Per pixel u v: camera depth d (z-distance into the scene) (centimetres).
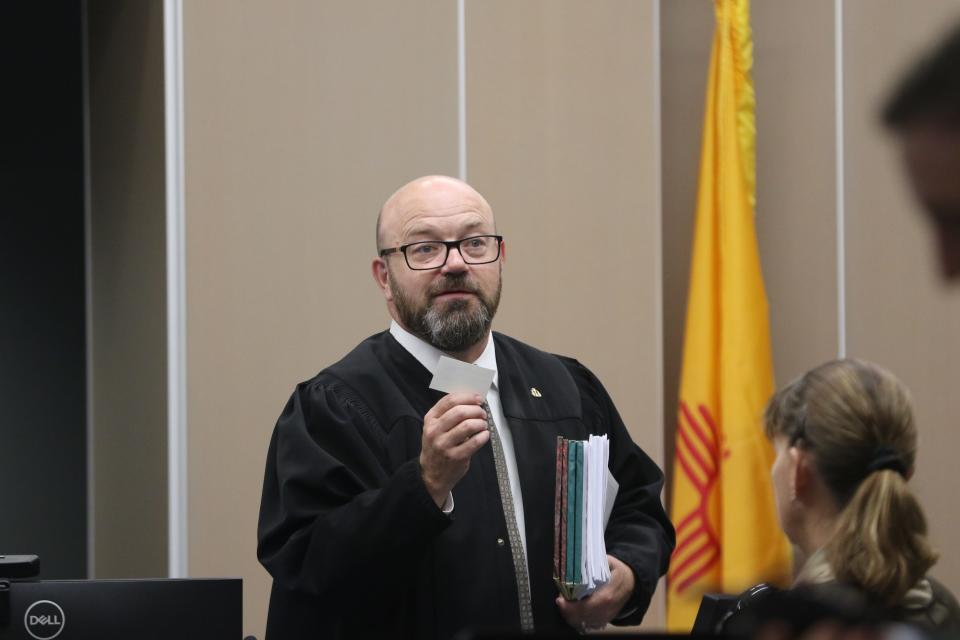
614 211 693
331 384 377
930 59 51
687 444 673
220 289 604
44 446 682
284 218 620
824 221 737
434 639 347
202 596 286
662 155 747
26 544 676
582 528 336
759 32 749
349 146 636
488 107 670
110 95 671
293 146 624
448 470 325
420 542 325
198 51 606
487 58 671
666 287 743
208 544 593
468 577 352
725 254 677
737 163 683
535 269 675
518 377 396
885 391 233
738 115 691
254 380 608
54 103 694
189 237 598
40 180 688
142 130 627
